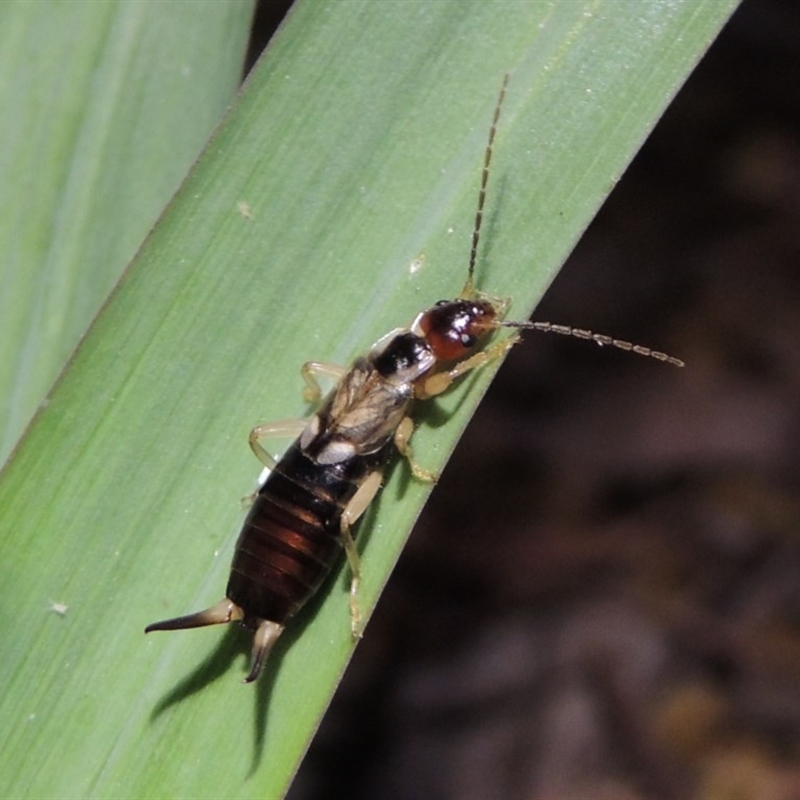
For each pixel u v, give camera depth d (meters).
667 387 0.21
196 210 0.15
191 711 0.15
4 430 0.16
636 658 0.19
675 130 0.24
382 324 0.16
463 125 0.15
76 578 0.15
